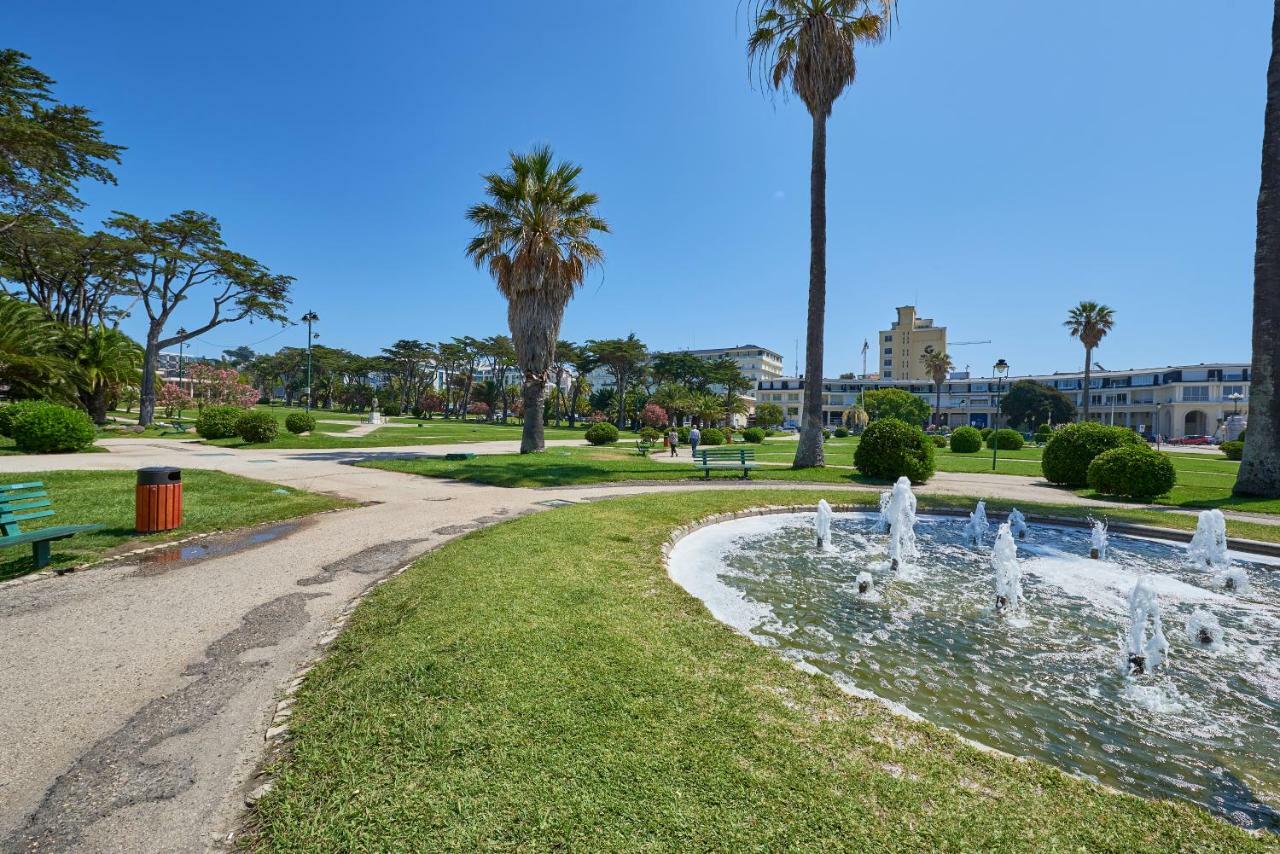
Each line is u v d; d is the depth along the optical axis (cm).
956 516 1041
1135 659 416
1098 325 5216
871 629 481
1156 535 869
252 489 1053
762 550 757
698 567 666
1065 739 317
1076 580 642
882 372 12031
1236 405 7038
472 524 805
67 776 242
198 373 4791
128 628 411
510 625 394
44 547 563
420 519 840
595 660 342
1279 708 359
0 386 2358
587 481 1313
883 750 260
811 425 1697
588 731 264
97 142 2205
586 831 202
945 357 7794
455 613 418
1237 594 599
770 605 539
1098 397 8981
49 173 2227
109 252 2947
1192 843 208
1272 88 1180
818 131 1622
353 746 254
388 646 362
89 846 202
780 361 13600
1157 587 620
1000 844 203
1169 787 275
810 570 664
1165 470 1190
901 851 197
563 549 625
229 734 275
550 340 1945
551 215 1822
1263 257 1204
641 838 199
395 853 192
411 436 3172
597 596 467
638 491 1188
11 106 2000
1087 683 388
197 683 329
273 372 10644
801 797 223
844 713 294
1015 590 595
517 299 1903
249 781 238
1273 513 1050
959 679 389
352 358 9688
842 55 1519
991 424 9344
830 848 197
